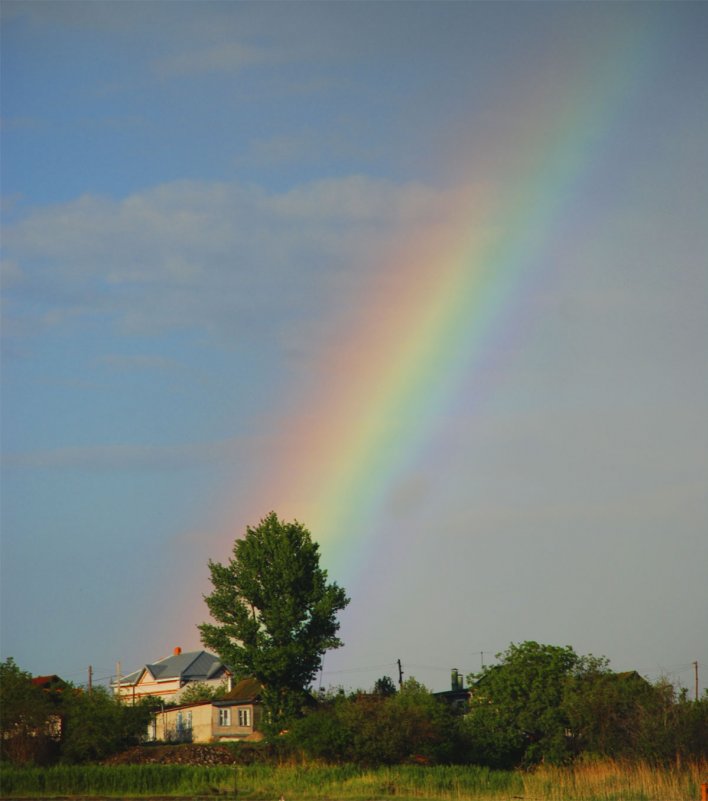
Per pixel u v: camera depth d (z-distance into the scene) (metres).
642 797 53.62
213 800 55.06
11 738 74.38
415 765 70.88
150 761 75.56
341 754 72.19
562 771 65.44
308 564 97.62
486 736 76.44
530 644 79.62
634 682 76.44
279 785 60.56
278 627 95.62
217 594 96.81
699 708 70.31
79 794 58.81
